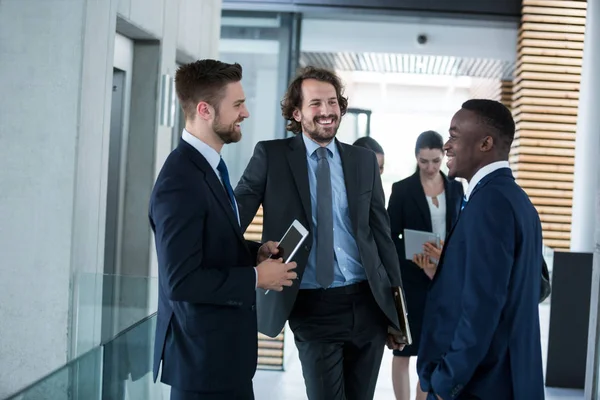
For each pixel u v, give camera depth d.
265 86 10.17
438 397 2.67
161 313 2.70
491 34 10.23
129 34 5.12
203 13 6.88
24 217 3.84
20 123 3.82
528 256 2.60
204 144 2.69
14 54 3.81
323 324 3.50
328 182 3.53
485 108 2.70
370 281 3.50
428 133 4.89
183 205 2.51
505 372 2.58
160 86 5.36
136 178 5.36
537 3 9.91
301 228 3.05
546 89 10.27
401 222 4.90
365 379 3.63
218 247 2.61
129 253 5.35
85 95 3.88
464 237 2.62
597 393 4.05
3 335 3.87
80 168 3.87
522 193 2.64
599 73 7.07
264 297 3.49
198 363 2.58
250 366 2.69
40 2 3.80
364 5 9.92
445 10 9.96
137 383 3.26
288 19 10.12
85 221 3.98
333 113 3.52
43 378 2.19
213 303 2.58
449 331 2.63
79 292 3.91
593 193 7.16
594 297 4.16
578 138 7.29
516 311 2.58
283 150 3.58
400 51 10.23
